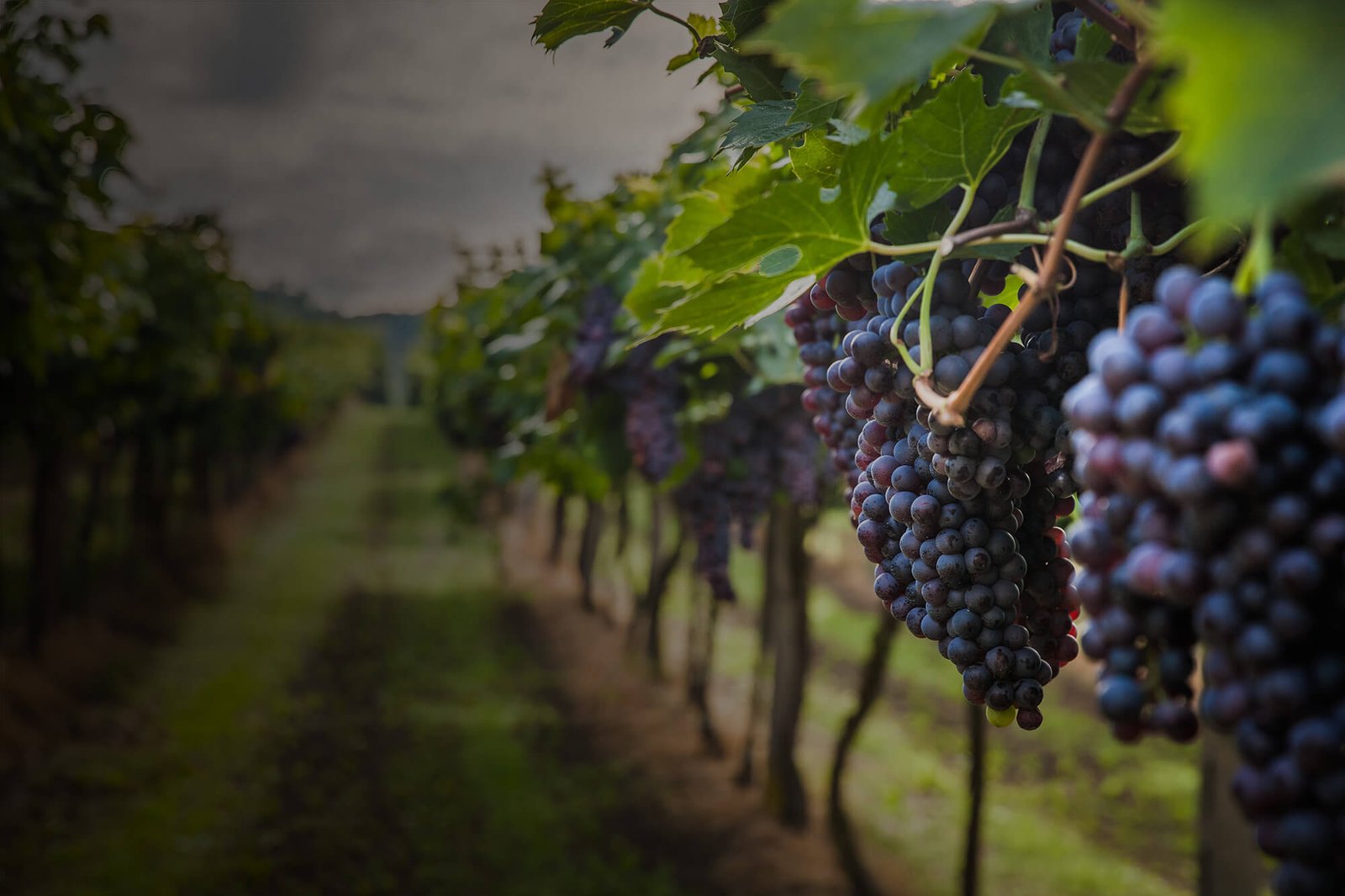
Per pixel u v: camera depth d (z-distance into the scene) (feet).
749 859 29.63
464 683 48.08
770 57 4.84
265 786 34.83
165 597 55.52
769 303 4.27
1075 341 3.53
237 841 30.50
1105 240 3.56
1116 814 33.88
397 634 56.39
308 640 54.08
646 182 13.99
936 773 36.70
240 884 27.84
